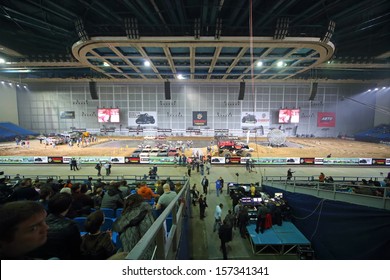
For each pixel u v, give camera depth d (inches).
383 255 244.8
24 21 775.1
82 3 679.7
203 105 1863.9
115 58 1060.5
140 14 741.9
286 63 1174.3
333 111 1866.4
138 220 101.1
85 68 1477.6
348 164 940.0
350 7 703.7
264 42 800.9
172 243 121.5
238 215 419.5
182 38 778.8
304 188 417.4
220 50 914.1
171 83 1835.6
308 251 338.0
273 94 1845.5
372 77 1601.9
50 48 1142.3
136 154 1036.5
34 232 48.6
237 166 944.3
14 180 519.2
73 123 1860.2
